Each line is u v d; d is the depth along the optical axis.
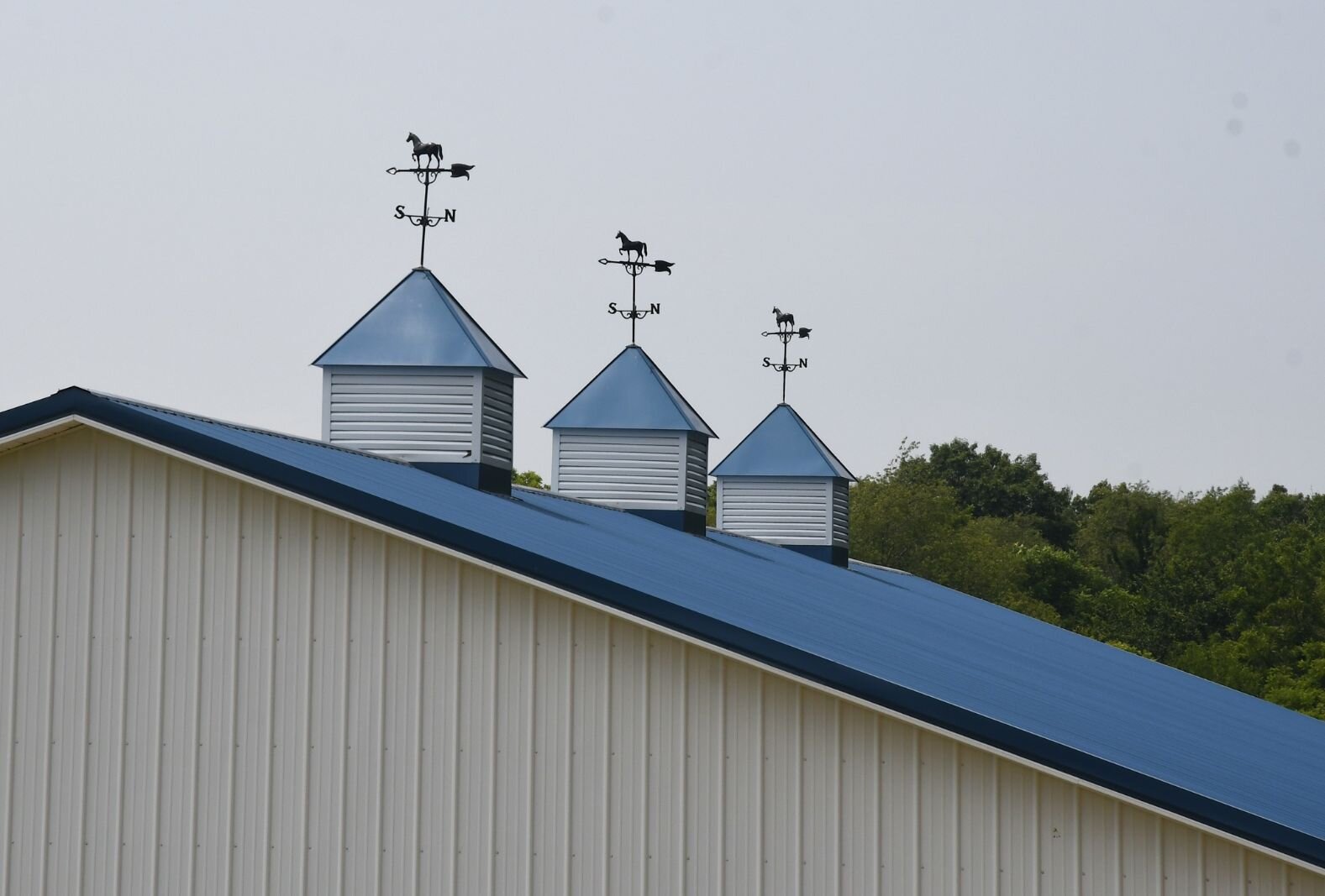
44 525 28.25
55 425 27.06
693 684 26.52
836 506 72.19
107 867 27.69
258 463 26.66
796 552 70.56
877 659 28.28
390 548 27.41
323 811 27.27
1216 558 189.12
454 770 27.02
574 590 25.80
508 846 26.78
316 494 26.55
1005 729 24.36
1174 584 170.12
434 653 27.19
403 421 45.91
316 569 27.56
